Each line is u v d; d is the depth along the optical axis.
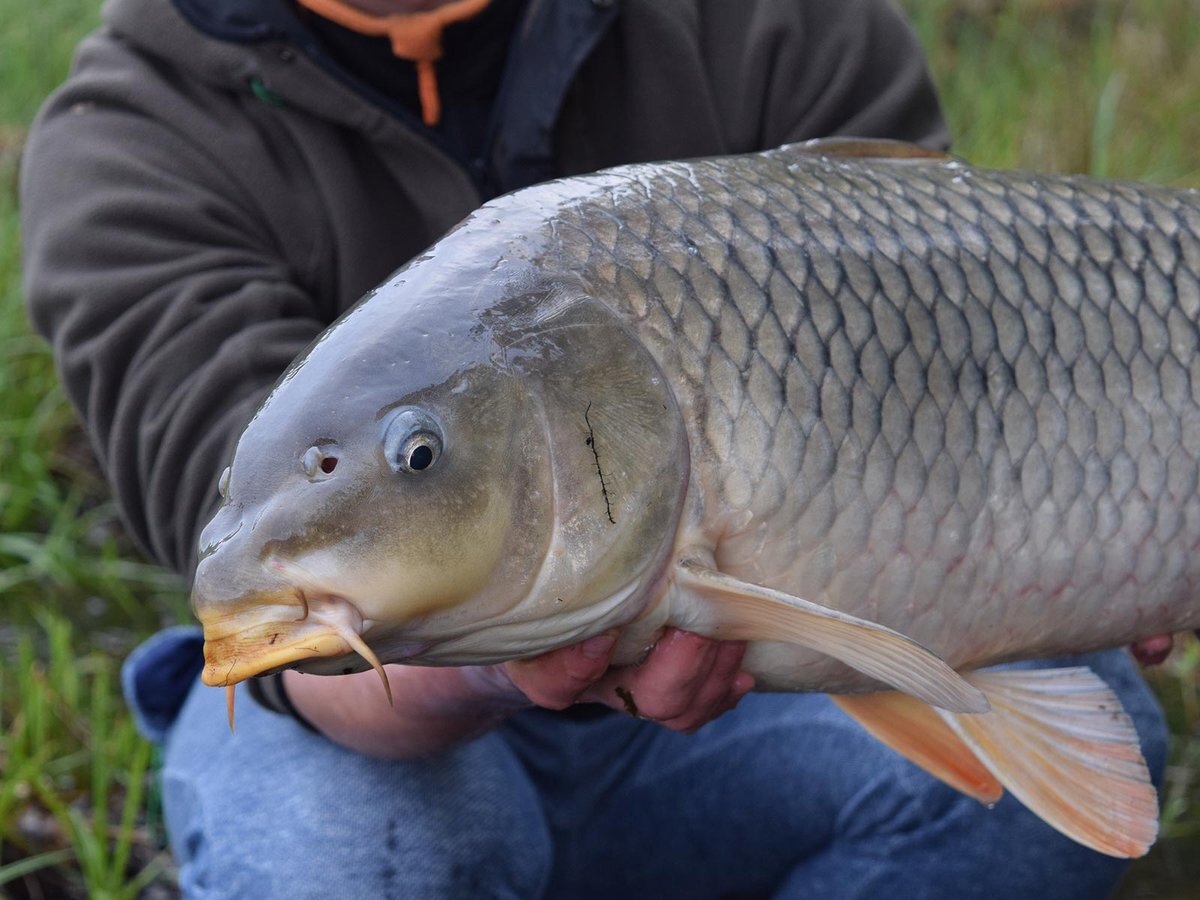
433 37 1.20
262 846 1.14
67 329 1.18
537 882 1.20
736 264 0.95
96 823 1.37
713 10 1.31
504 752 1.24
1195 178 2.47
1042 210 1.02
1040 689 1.09
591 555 0.91
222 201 1.22
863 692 1.05
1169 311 1.02
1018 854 1.20
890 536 0.97
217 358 1.14
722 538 0.95
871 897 1.21
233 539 0.86
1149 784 1.06
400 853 1.14
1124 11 3.17
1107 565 1.02
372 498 0.87
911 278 0.98
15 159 2.63
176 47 1.22
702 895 1.31
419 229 1.26
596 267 0.93
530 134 1.24
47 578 1.80
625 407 0.92
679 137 1.29
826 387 0.95
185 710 1.29
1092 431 1.01
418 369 0.89
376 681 1.10
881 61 1.35
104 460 1.19
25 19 3.21
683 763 1.27
